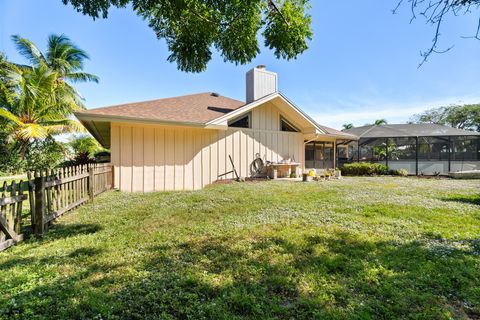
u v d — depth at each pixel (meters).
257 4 3.61
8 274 2.48
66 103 18.06
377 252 3.05
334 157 15.80
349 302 2.06
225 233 3.81
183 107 11.19
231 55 4.30
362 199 6.56
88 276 2.46
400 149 17.41
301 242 3.38
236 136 11.58
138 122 8.58
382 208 5.41
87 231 3.95
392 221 4.42
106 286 2.26
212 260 2.84
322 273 2.54
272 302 2.06
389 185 9.70
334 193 7.56
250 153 11.97
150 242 3.44
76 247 3.24
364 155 18.23
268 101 12.25
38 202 3.75
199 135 10.60
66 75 18.92
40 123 15.76
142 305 2.00
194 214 4.97
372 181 11.35
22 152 15.77
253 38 4.11
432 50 2.77
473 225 4.21
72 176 5.16
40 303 2.00
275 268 2.64
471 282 2.33
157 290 2.20
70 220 4.52
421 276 2.44
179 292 2.17
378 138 17.23
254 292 2.19
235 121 11.65
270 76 12.37
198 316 1.89
